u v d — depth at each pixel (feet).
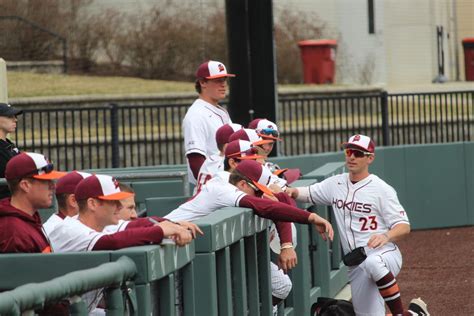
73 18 171.12
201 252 42.24
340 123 125.18
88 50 170.50
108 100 139.74
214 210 50.21
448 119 131.23
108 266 33.73
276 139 62.03
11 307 28.17
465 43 198.70
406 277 86.84
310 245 70.90
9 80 151.64
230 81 92.07
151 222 42.63
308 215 49.90
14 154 65.98
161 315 38.91
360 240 59.06
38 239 39.29
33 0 169.07
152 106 114.73
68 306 33.32
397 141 123.13
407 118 123.95
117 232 37.81
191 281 41.91
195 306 42.32
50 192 41.04
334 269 78.33
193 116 65.51
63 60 167.43
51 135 124.57
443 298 77.00
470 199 118.93
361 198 58.80
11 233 38.91
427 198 116.98
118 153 109.29
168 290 38.81
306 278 64.34
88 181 40.09
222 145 62.95
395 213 58.39
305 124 134.10
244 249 49.55
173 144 118.11
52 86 149.18
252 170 52.08
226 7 91.76
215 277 42.88
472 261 94.58
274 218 49.78
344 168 85.56
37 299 29.66
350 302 61.82
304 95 151.53
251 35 91.09
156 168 82.69
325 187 60.49
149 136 125.29
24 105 134.62
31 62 163.63
